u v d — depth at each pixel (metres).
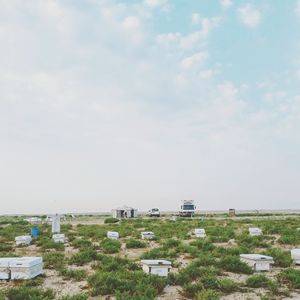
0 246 23.48
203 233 30.33
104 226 44.97
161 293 12.46
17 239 25.89
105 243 24.41
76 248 24.12
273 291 12.56
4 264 13.95
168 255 19.50
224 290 12.76
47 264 17.34
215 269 15.52
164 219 65.06
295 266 17.34
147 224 46.75
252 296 12.16
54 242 25.45
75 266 17.25
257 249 22.64
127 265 16.19
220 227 38.81
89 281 13.47
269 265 16.34
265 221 49.47
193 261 17.34
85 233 33.28
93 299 11.69
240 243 24.95
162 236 30.45
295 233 30.48
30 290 11.79
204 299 11.20
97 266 16.61
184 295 12.23
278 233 32.94
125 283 12.66
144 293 11.52
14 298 11.45
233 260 16.28
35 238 29.27
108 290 12.35
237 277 14.83
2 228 42.16
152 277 13.30
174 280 13.77
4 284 13.40
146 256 19.11
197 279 14.32
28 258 14.77
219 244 25.64
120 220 62.16
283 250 21.98
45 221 59.78
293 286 13.23
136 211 80.75
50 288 12.55
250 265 16.31
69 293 12.40
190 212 77.31
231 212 91.62
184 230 35.59
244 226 41.47
